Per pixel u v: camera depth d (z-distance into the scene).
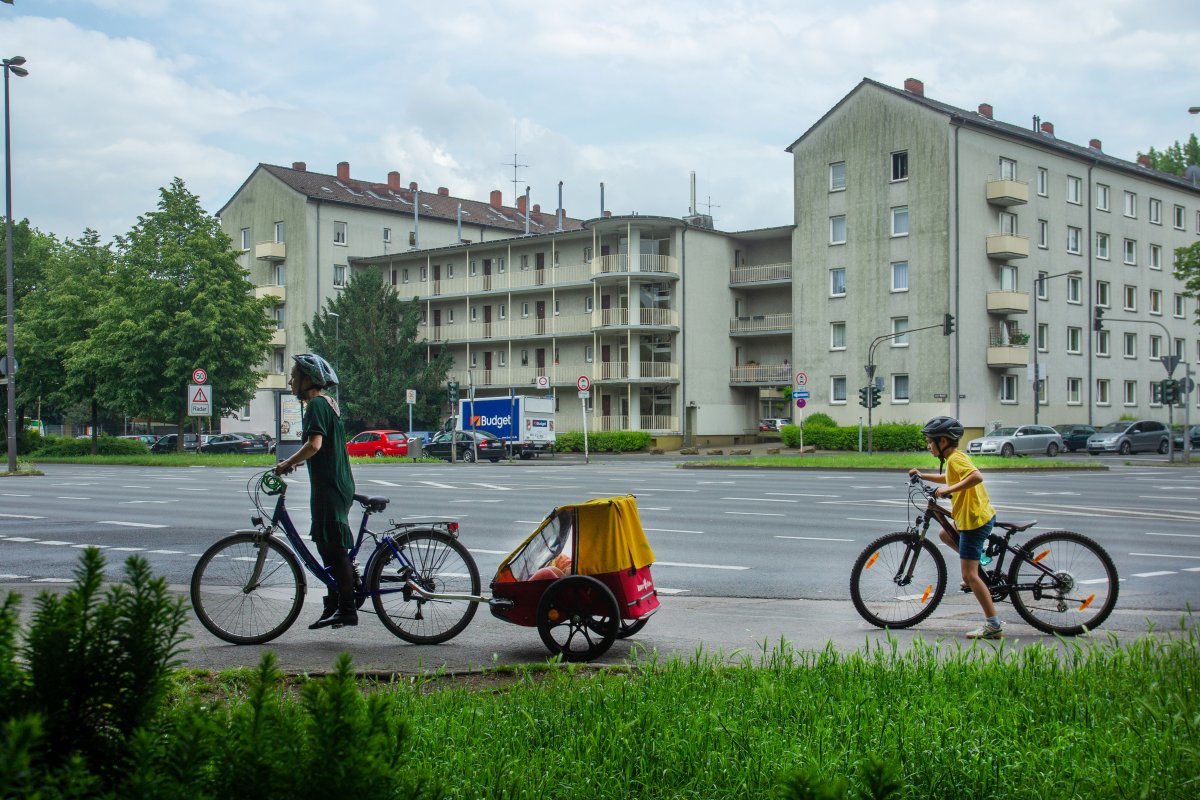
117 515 18.78
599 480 29.44
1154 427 52.12
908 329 52.78
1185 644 5.95
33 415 74.94
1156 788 3.67
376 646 7.30
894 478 30.06
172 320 50.22
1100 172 63.41
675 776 3.91
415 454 47.94
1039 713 4.71
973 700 4.87
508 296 67.75
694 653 6.91
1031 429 48.56
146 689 2.18
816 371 58.38
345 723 2.03
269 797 1.95
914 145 54.38
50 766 1.92
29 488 27.72
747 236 64.19
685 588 10.30
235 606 7.41
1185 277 50.84
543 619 6.81
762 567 11.74
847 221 57.09
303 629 8.00
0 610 2.14
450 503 20.83
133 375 50.16
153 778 1.91
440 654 6.99
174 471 38.56
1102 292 63.66
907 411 54.47
